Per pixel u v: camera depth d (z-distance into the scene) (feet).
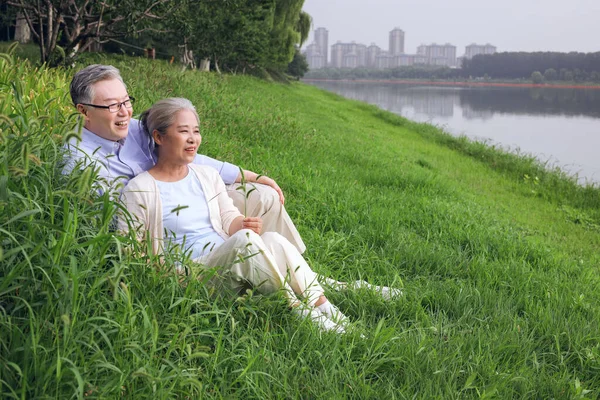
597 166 81.25
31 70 17.19
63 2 35.65
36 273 8.09
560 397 10.16
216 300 10.26
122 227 10.67
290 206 20.29
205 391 8.48
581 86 623.36
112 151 11.73
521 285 15.37
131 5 35.83
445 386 9.70
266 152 28.35
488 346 11.09
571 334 12.44
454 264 16.83
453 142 70.69
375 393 9.37
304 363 9.79
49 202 8.79
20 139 9.27
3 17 40.93
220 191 12.28
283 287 10.97
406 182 29.14
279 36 135.54
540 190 44.70
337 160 33.12
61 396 7.09
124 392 7.82
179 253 10.95
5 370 7.13
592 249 25.22
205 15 50.52
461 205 26.18
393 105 217.36
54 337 7.66
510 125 146.51
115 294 8.10
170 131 11.27
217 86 48.06
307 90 154.51
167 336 9.16
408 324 12.46
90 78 11.27
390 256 16.75
